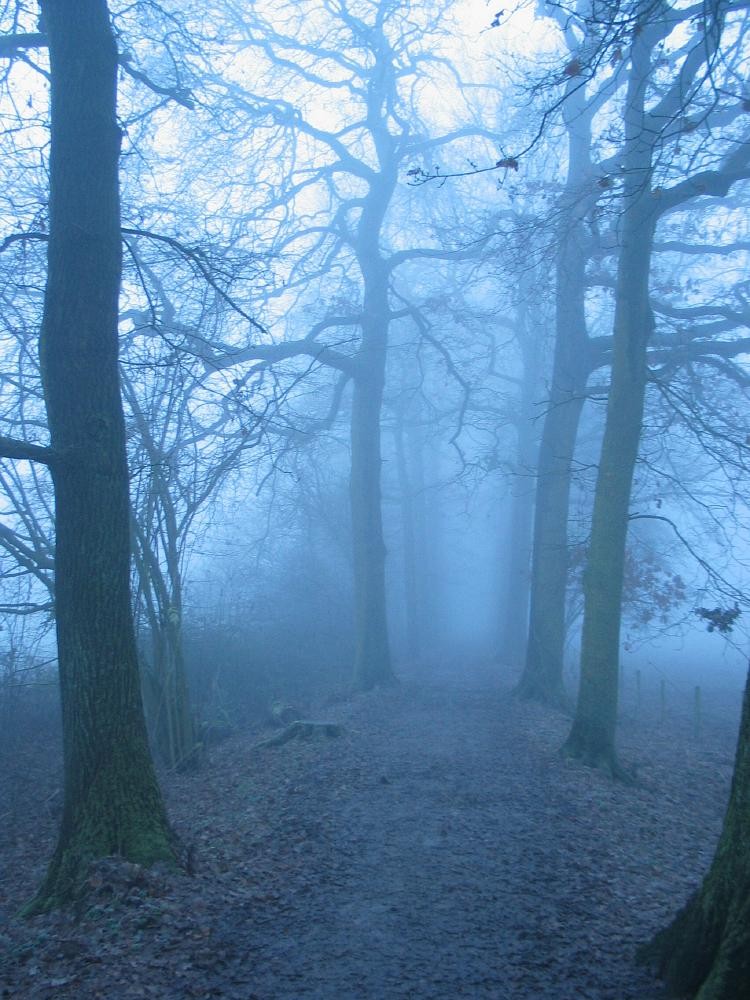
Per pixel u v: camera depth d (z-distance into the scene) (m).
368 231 24.09
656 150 12.98
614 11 8.98
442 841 9.08
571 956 6.18
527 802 10.85
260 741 16.25
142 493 14.88
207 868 8.30
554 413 20.39
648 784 13.37
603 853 8.83
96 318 8.45
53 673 19.33
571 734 14.01
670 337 18.56
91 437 8.30
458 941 6.45
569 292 19.20
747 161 13.18
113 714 8.20
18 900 8.98
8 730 17.61
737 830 5.34
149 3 12.39
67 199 8.45
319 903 7.24
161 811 8.38
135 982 5.76
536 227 15.65
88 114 8.51
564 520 20.92
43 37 10.00
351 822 9.81
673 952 5.64
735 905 5.11
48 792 14.62
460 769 12.81
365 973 5.88
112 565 8.33
